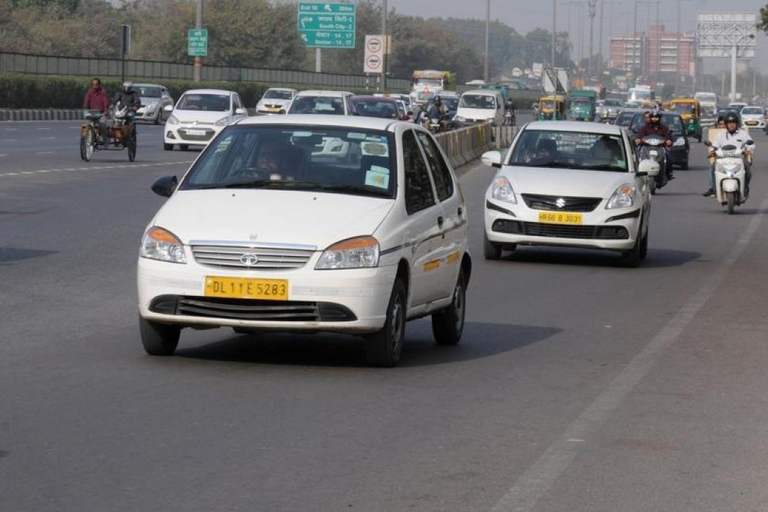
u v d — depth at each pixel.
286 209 14.30
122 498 9.20
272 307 13.74
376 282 13.89
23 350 15.04
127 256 24.31
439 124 79.38
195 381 13.43
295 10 193.25
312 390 13.18
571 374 14.65
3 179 39.72
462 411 12.44
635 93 190.62
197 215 14.27
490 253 26.72
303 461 10.36
